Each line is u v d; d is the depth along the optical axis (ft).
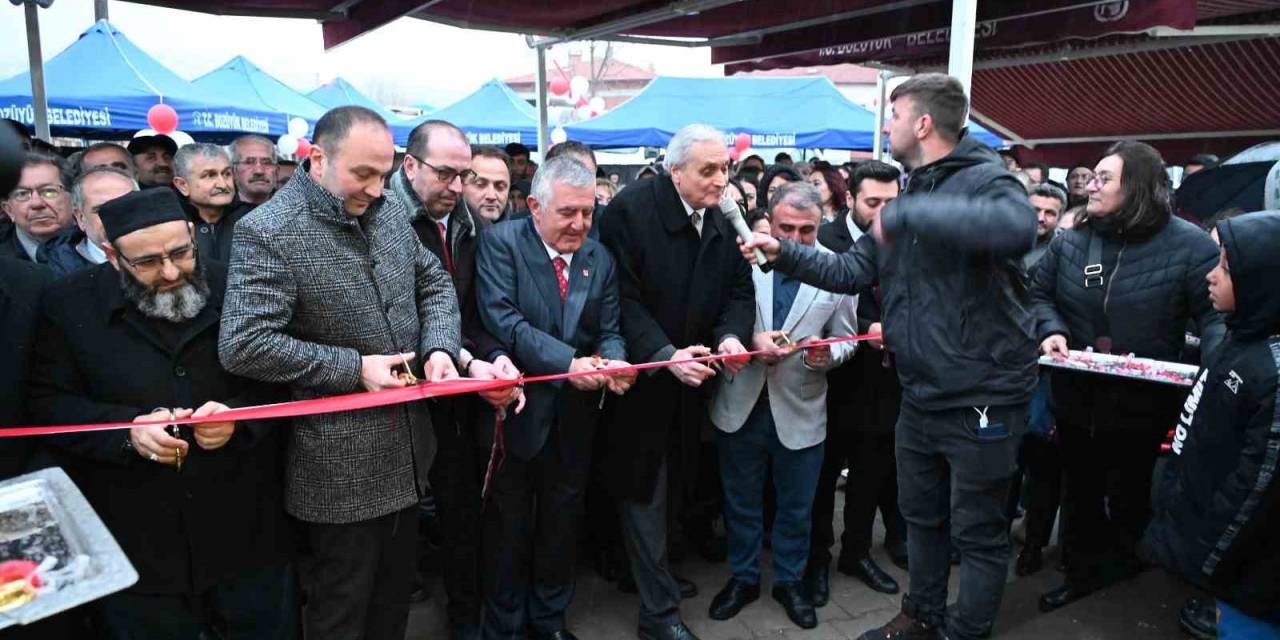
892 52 17.48
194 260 6.09
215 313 6.27
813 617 9.57
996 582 7.97
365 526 6.61
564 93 42.93
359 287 6.38
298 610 7.23
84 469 6.12
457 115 37.42
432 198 8.25
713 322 9.16
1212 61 20.01
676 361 8.02
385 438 6.57
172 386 6.08
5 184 4.94
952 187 7.22
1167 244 8.86
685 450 9.12
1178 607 9.87
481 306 8.29
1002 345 7.44
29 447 5.98
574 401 8.18
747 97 43.73
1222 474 6.38
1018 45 14.40
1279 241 6.00
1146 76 21.49
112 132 28.99
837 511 13.65
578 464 8.44
